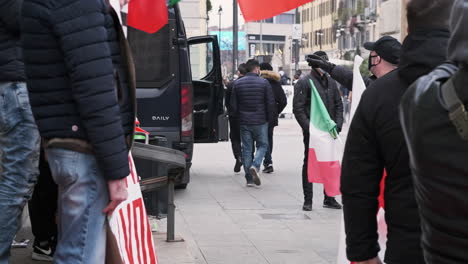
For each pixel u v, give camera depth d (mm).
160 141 10156
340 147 8242
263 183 12430
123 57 3539
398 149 2926
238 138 13656
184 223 8641
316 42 70938
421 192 2111
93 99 3270
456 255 2027
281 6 4914
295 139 22391
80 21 3268
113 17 3492
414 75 2914
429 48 2893
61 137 3375
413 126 2107
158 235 7227
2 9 4219
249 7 4926
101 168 3420
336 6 61281
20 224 4570
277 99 13633
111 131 3307
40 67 3348
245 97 11805
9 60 4309
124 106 3549
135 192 3971
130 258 3709
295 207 10008
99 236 3473
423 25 2924
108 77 3303
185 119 10914
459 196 1995
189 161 11047
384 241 3568
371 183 3041
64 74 3336
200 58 16297
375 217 3072
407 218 2908
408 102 2166
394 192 2963
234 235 8008
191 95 10953
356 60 4652
